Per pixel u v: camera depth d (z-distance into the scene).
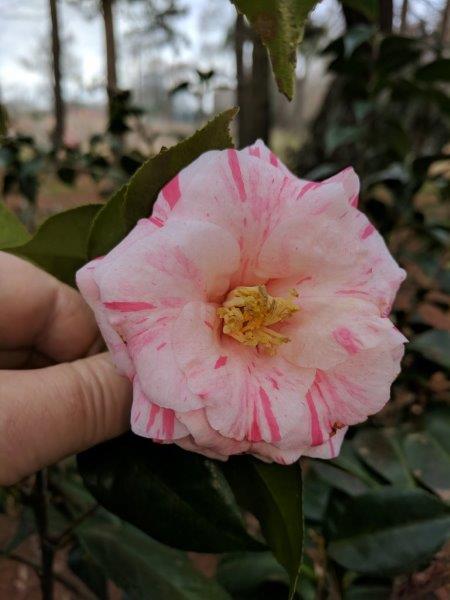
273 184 0.11
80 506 0.24
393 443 0.24
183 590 0.18
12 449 0.12
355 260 0.12
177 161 0.12
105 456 0.14
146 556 0.19
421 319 0.30
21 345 0.16
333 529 0.19
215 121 0.12
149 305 0.11
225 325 0.12
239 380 0.11
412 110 0.38
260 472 0.13
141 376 0.10
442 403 0.27
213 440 0.11
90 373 0.13
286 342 0.12
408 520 0.18
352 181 0.12
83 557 0.23
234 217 0.11
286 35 0.09
